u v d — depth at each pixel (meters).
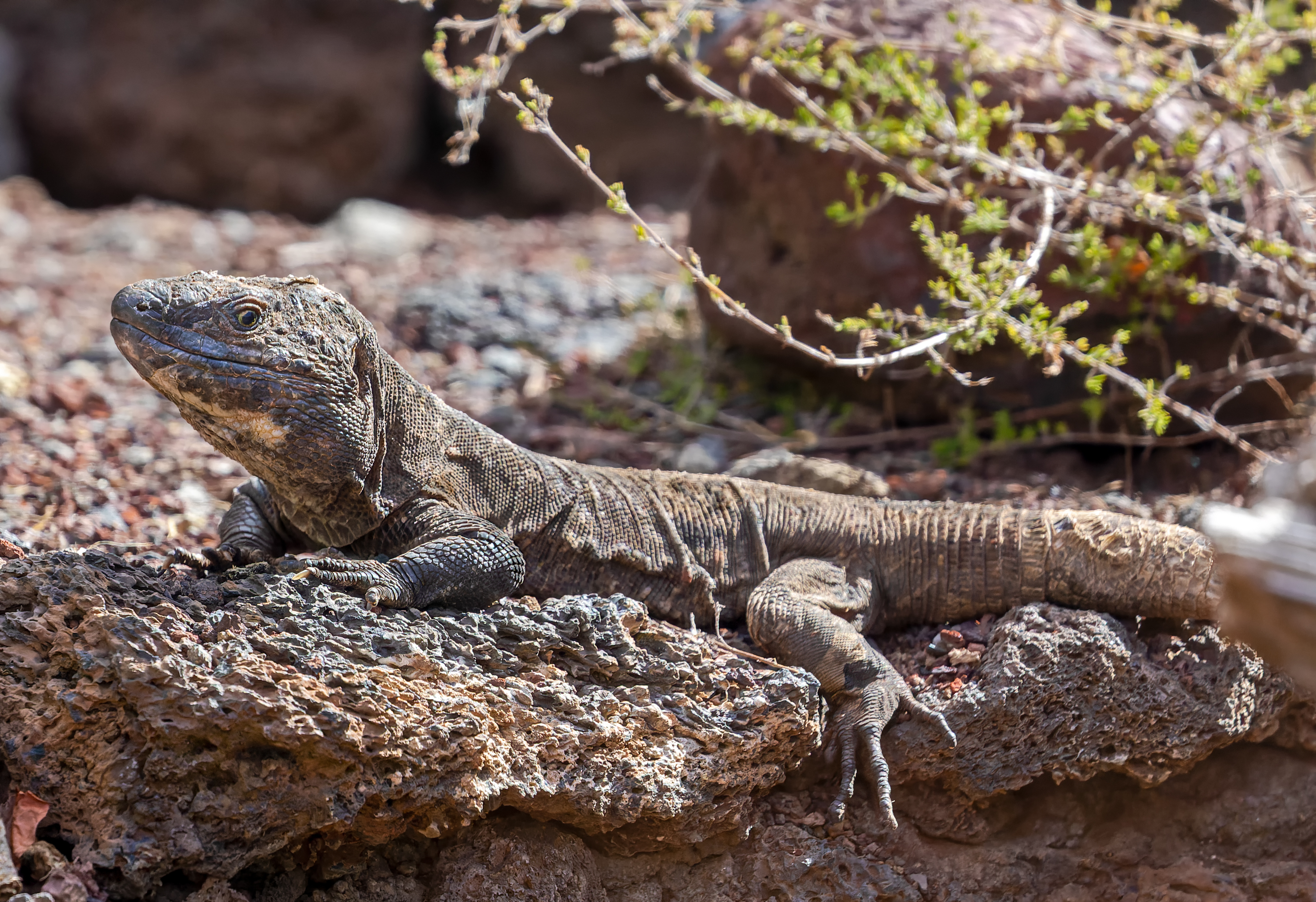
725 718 7.28
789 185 12.20
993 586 8.41
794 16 12.28
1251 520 5.38
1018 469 11.63
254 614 6.55
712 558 8.30
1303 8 12.23
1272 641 5.46
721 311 13.20
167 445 11.76
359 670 6.46
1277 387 11.25
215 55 28.77
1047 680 7.70
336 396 7.11
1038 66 11.31
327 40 29.30
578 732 6.93
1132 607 8.20
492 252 19.95
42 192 24.33
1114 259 10.67
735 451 12.18
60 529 9.34
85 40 28.59
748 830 7.57
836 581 8.23
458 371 14.39
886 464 11.78
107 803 6.08
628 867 7.46
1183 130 11.35
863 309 11.88
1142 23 11.26
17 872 5.87
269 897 6.60
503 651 7.03
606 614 7.34
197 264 18.62
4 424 11.92
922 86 11.05
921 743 7.61
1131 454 11.80
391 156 30.02
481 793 6.55
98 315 16.02
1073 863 8.20
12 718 6.27
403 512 7.62
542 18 22.23
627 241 20.73
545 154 30.06
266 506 8.21
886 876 7.61
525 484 8.02
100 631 6.19
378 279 17.73
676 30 11.44
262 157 29.02
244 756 6.20
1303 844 8.49
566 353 14.87
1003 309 9.45
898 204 11.60
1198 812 8.41
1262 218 11.31
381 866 6.93
